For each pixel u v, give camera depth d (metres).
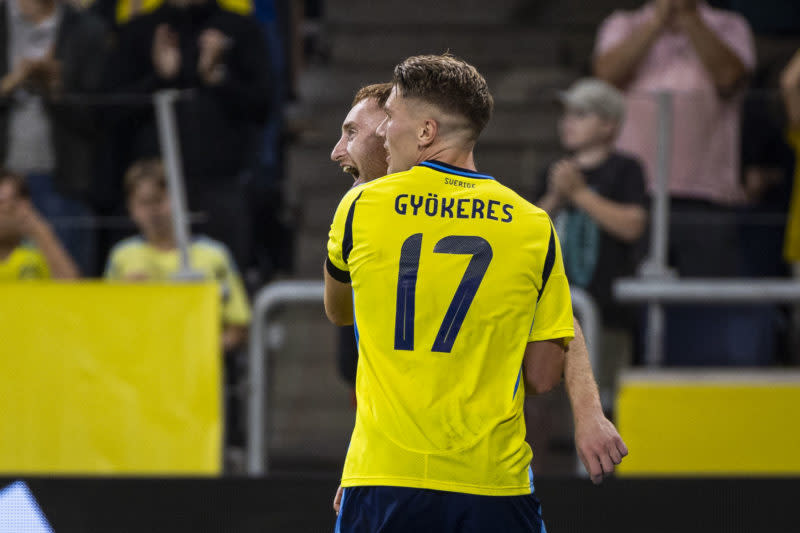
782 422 15.04
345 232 8.05
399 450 7.68
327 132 25.31
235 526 13.38
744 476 13.62
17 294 15.09
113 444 14.95
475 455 7.66
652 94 15.98
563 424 15.75
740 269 16.52
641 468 14.95
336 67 27.25
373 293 7.84
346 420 20.58
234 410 16.23
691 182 16.55
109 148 16.33
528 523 7.91
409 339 7.75
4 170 15.86
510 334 7.84
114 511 13.36
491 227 7.92
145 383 14.98
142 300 15.06
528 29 28.00
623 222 15.45
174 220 15.71
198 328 15.02
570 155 16.55
